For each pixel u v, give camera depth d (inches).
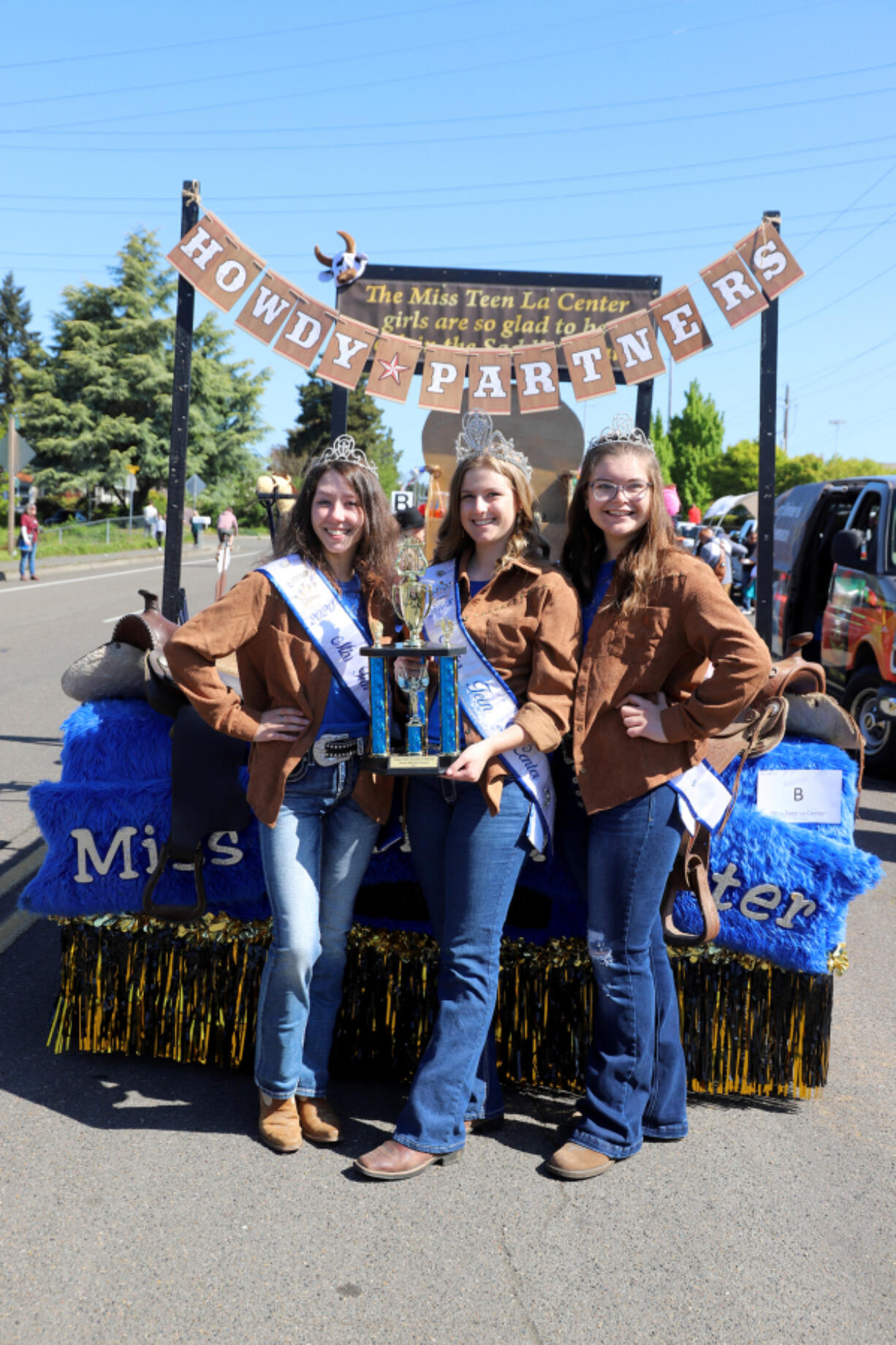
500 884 98.9
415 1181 97.7
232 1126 106.5
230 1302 80.4
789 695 120.6
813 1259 88.2
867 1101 117.2
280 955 99.6
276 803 98.7
